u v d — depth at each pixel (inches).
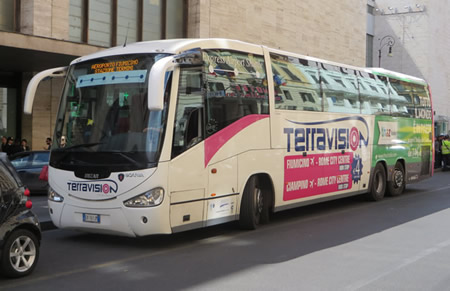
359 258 315.9
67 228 346.9
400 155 641.0
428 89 730.2
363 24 1493.6
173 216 328.2
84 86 354.6
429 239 375.9
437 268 292.4
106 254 324.2
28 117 813.9
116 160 326.0
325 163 487.8
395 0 1915.6
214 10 983.6
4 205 259.8
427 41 1868.8
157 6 920.9
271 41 1127.0
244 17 1054.4
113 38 844.6
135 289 248.5
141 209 318.0
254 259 312.5
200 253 327.6
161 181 319.9
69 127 352.2
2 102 816.3
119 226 325.1
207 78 360.2
